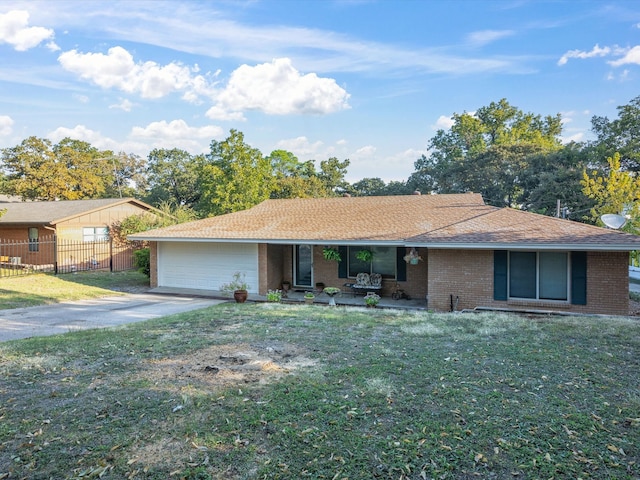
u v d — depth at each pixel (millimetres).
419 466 3520
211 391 5117
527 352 6605
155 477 3398
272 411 4539
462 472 3430
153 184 52469
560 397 4855
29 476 3420
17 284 16906
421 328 8477
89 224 24469
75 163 41500
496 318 9570
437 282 12766
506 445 3816
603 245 10750
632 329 8070
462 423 4258
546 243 11172
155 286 17609
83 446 3881
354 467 3520
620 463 3508
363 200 19547
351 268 15781
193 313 10836
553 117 54375
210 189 29250
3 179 38562
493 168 41312
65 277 19344
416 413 4484
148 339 7832
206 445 3875
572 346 6930
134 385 5359
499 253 12203
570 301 11648
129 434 4090
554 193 32688
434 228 14188
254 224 17047
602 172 33000
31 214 24484
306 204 19969
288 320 9594
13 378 5711
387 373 5695
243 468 3516
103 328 9219
